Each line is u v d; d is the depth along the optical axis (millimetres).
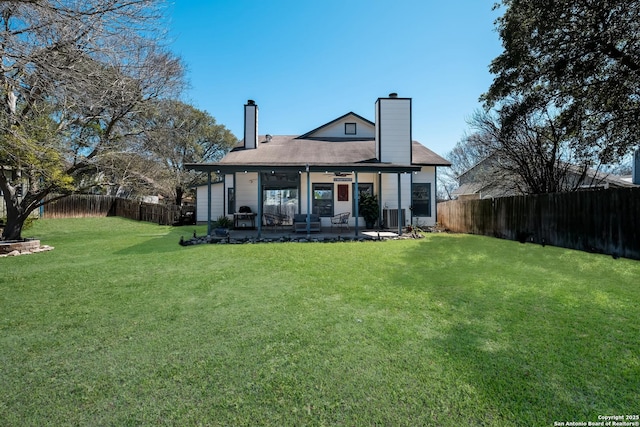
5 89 5973
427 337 2766
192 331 2979
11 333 2971
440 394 1972
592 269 5531
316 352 2531
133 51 6645
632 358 2363
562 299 3799
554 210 8344
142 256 6980
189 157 27312
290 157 13414
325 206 13352
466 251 7520
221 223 13430
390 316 3285
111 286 4559
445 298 3873
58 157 7934
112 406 1914
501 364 2301
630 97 9211
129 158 12180
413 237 10234
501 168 12977
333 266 5805
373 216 12719
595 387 2016
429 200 13656
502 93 11172
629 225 6387
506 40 10352
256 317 3311
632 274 5148
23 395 2027
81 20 5070
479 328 2951
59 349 2650
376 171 10266
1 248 7395
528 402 1886
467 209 12617
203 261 6340
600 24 8422
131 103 9844
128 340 2805
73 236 11352
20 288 4477
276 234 10883
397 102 13062
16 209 9070
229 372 2262
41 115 7781
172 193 23484
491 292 4121
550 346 2570
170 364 2385
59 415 1837
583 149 10727
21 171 8727
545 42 9430
